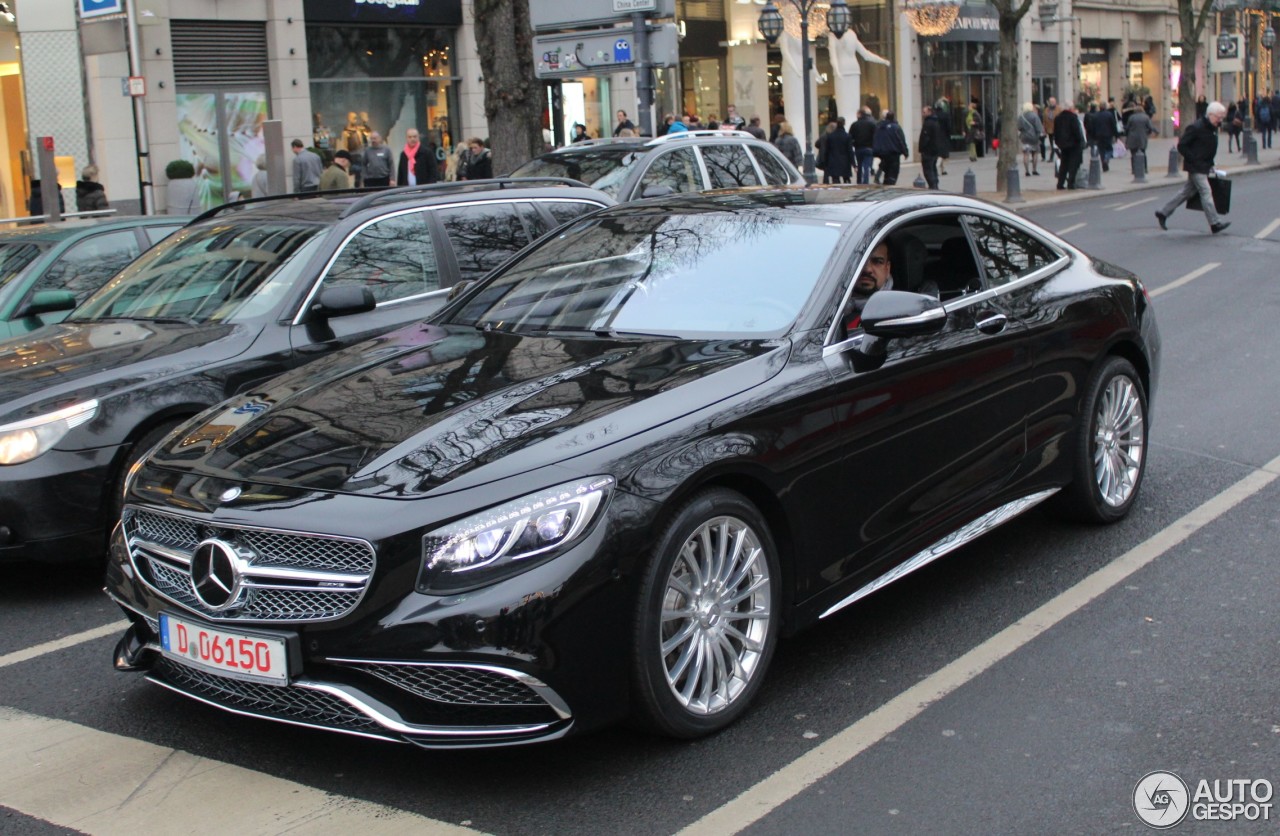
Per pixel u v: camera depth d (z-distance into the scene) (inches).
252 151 956.0
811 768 150.1
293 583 143.8
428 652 136.8
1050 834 134.2
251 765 155.8
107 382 227.3
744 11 1429.6
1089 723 159.5
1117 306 234.1
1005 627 192.1
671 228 208.5
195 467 159.8
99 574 240.8
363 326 257.9
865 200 204.8
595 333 188.2
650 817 140.1
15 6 856.9
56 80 866.8
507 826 139.0
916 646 186.4
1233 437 299.6
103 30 740.0
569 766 152.2
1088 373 226.5
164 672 160.4
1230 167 1443.2
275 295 254.8
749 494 164.6
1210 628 188.5
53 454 217.3
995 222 221.0
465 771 151.9
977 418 198.5
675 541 149.7
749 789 145.6
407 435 154.7
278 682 142.9
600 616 142.5
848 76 1430.9
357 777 151.6
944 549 192.4
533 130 642.2
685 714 153.6
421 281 270.8
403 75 1048.8
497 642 136.8
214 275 267.1
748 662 162.6
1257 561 216.4
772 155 490.6
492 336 191.9
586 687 142.3
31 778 154.6
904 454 183.8
